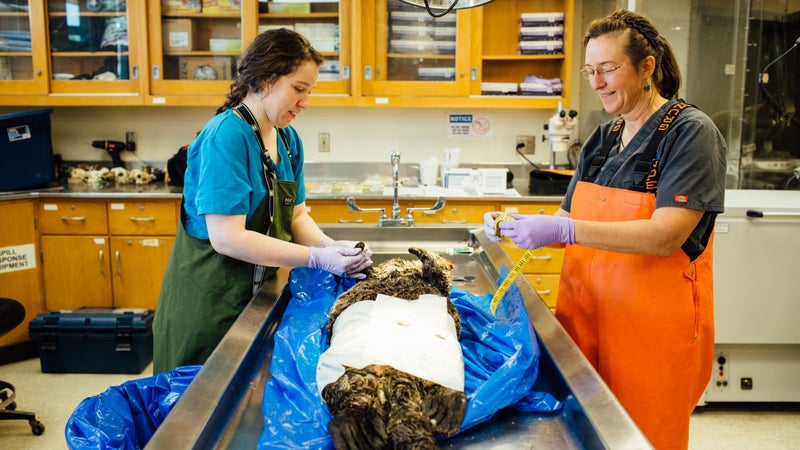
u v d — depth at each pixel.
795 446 2.47
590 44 1.41
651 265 1.41
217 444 0.99
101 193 3.25
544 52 3.66
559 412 1.10
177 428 0.93
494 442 1.01
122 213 3.31
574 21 3.88
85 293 3.38
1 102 3.54
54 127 3.92
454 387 1.06
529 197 3.28
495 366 1.28
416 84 3.60
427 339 1.14
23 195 3.23
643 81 1.40
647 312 1.42
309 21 3.61
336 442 0.89
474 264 1.96
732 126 2.92
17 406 2.75
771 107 2.89
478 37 3.55
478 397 1.05
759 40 2.83
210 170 1.49
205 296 1.63
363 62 3.56
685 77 2.98
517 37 3.81
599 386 1.06
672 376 1.43
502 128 3.96
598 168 1.56
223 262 1.62
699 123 1.35
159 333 1.73
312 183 3.76
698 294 1.44
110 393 1.26
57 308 3.38
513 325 1.36
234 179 1.49
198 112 3.91
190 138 3.93
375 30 3.55
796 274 2.56
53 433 2.52
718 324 2.61
